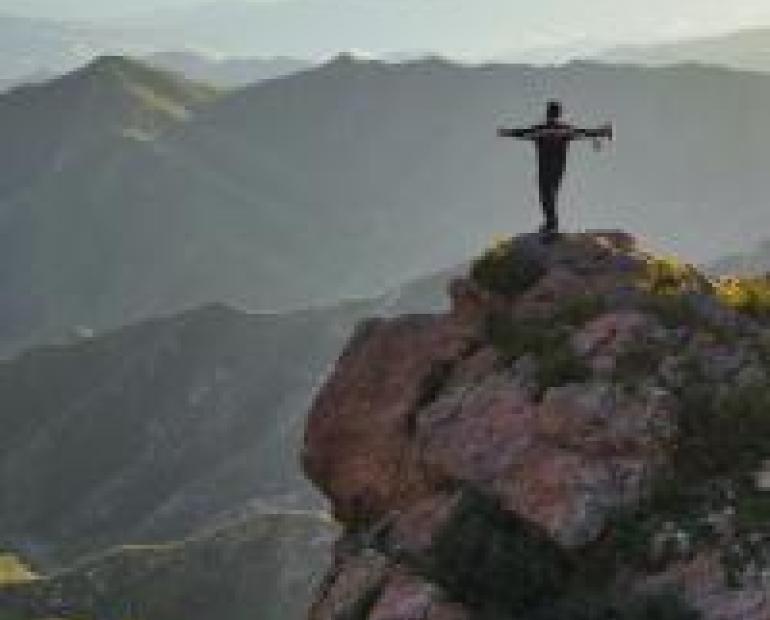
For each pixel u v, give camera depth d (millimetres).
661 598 23766
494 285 31562
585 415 27359
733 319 29656
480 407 28938
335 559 30641
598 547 25719
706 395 27531
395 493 30016
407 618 25344
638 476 26562
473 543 26016
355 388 31797
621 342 28625
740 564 24203
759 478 26047
